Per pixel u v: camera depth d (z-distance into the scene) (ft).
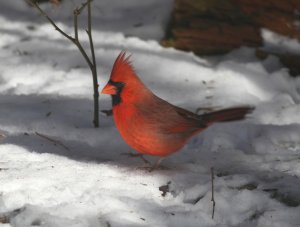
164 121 25.03
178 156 28.63
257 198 23.90
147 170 26.50
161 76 39.40
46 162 26.53
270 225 22.43
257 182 25.36
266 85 38.58
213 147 30.37
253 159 28.40
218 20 42.78
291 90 38.58
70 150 28.55
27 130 30.78
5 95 36.04
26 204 22.89
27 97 35.83
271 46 42.47
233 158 28.50
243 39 42.65
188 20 42.93
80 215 22.43
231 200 23.80
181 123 25.20
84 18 46.83
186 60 41.29
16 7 48.60
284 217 22.84
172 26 44.24
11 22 46.16
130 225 21.93
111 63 40.68
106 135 30.48
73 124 32.01
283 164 27.45
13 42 43.52
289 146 30.68
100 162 27.17
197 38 42.70
